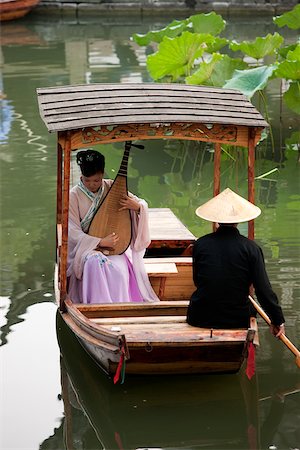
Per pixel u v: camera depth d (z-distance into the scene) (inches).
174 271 371.9
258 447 297.4
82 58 998.4
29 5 1348.4
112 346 309.9
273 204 552.7
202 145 701.9
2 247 474.6
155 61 682.2
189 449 297.7
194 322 325.1
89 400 326.0
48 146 671.1
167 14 1390.3
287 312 392.2
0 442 299.4
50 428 308.5
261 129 346.3
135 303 348.5
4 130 711.1
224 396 327.6
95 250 366.9
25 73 910.4
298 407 321.1
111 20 1352.1
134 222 369.4
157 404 322.0
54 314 398.0
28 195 559.8
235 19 1364.4
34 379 340.5
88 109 338.0
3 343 369.7
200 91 369.7
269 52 687.1
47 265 451.5
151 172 627.2
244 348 309.1
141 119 331.3
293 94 634.2
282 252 464.8
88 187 365.1
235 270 317.1
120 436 305.3
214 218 318.3
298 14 773.9
